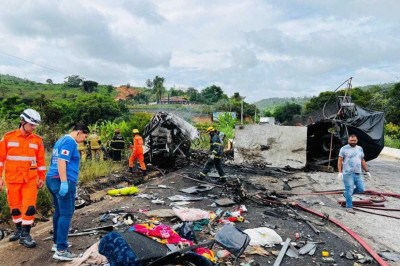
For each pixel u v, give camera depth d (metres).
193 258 3.90
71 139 4.66
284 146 14.25
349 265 4.89
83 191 8.96
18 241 5.37
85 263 4.39
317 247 5.46
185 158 14.85
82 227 6.08
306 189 10.35
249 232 5.68
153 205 7.63
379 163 18.80
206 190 9.23
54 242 4.88
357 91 49.41
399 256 5.34
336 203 8.64
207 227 6.09
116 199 8.17
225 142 20.73
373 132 14.06
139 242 3.87
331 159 13.94
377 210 8.21
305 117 18.83
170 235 4.32
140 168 13.09
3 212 6.48
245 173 12.69
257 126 14.85
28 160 5.21
